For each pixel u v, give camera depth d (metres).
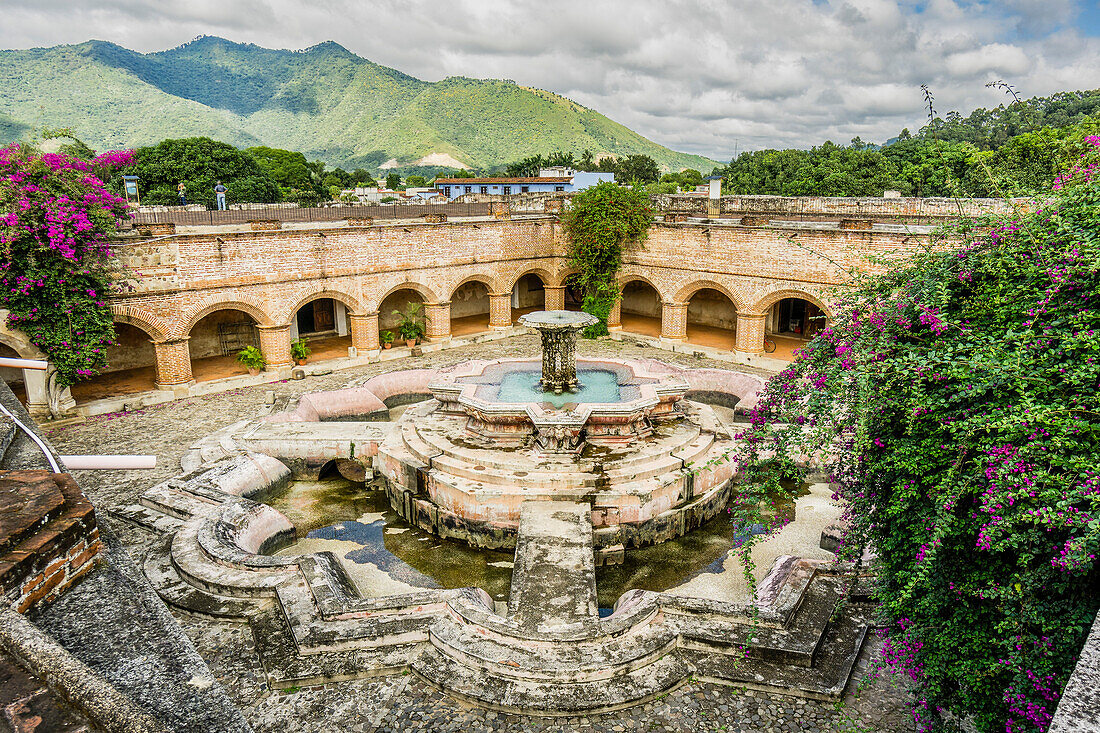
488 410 13.28
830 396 6.01
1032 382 4.78
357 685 7.52
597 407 13.12
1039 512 4.37
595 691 7.24
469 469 12.55
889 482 5.89
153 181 53.34
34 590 3.63
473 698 7.19
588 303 27.73
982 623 5.15
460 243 25.50
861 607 8.55
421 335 26.05
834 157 62.62
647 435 13.88
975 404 5.08
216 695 3.26
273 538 11.92
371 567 11.64
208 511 11.59
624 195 25.91
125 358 22.38
